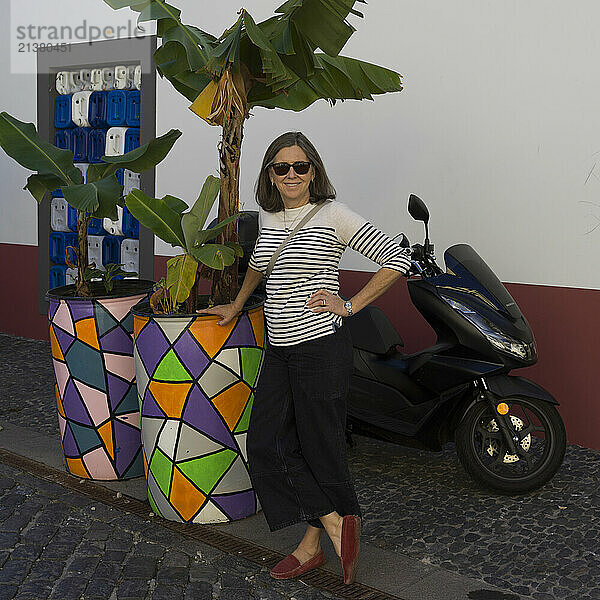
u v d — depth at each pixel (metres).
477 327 4.54
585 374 5.38
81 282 4.95
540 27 5.35
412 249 4.77
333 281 3.59
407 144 5.96
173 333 4.14
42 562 3.93
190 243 4.20
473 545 4.09
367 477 4.98
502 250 5.64
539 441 5.53
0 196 9.09
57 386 5.00
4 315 9.19
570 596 3.61
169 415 4.21
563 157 5.34
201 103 4.25
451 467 5.12
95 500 4.64
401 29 5.90
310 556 3.82
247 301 4.48
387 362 4.98
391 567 3.86
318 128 6.40
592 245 5.29
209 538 4.16
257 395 3.74
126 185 7.94
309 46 4.10
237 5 6.84
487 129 5.61
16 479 4.97
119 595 3.63
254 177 6.84
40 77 8.52
